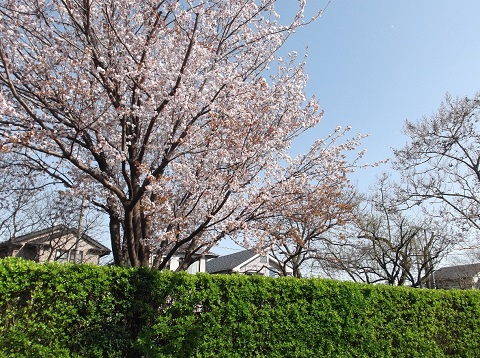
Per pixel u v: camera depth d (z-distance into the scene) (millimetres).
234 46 8375
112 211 8211
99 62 6781
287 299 6500
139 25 7742
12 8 6613
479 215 15953
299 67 8781
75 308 5016
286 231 8242
